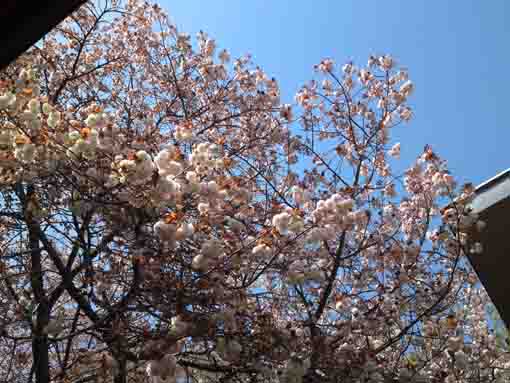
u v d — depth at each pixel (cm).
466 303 700
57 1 193
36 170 441
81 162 418
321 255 552
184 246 449
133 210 446
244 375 478
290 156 664
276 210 543
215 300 412
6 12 194
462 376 570
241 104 711
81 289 482
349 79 725
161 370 353
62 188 498
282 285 556
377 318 543
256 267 465
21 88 403
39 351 486
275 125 686
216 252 398
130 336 468
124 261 477
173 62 745
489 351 631
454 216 553
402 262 597
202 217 421
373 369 476
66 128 439
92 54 749
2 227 559
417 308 584
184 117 664
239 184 495
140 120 580
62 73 703
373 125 707
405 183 652
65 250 657
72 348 586
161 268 439
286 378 394
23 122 407
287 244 413
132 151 420
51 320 434
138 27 750
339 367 475
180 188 407
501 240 557
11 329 518
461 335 596
